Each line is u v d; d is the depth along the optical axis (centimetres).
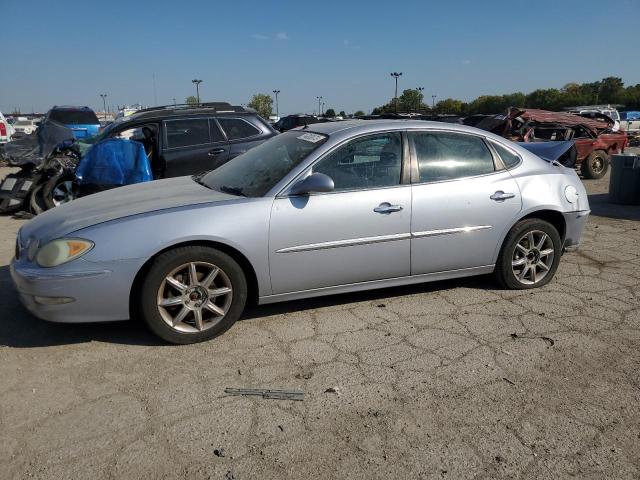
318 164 402
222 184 436
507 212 457
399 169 425
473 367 348
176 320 369
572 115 1387
